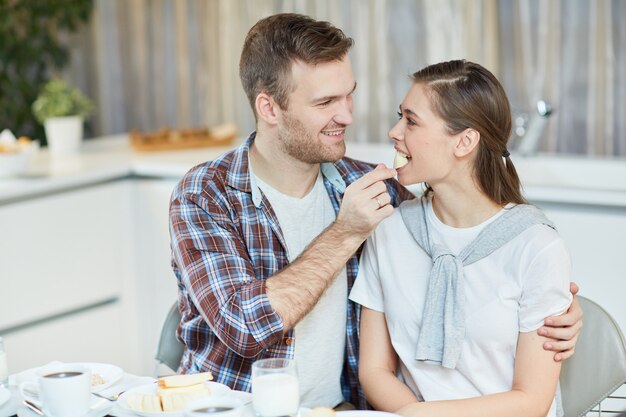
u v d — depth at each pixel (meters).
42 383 1.64
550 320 1.87
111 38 5.81
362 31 5.06
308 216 2.14
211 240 2.02
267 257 2.09
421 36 4.92
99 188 3.57
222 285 1.96
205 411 1.56
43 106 3.99
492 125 1.93
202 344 2.12
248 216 2.09
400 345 2.04
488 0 4.66
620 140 4.50
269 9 5.32
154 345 3.70
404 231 2.06
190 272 2.00
